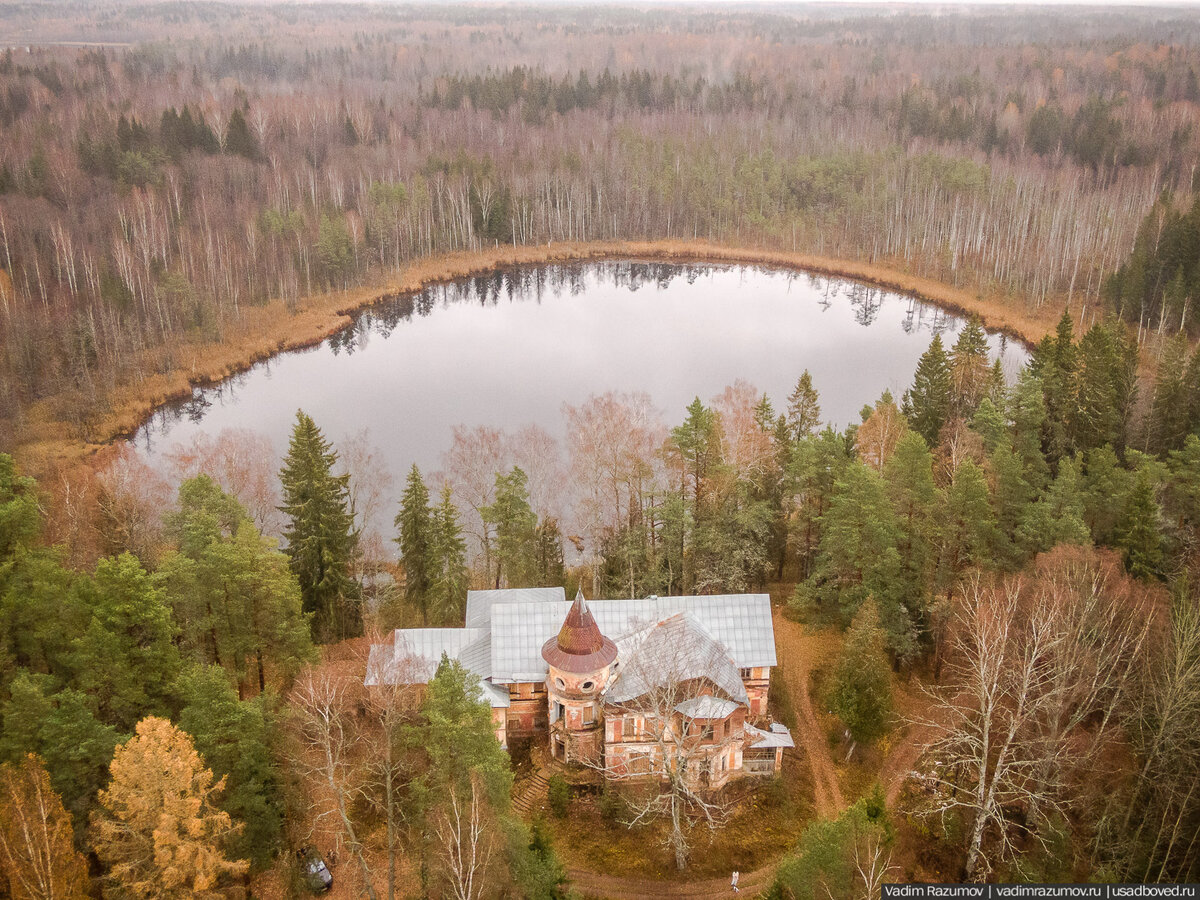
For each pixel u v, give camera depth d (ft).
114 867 148.05
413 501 281.13
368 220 654.94
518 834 163.63
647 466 291.58
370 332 582.35
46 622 197.67
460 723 172.24
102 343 483.92
